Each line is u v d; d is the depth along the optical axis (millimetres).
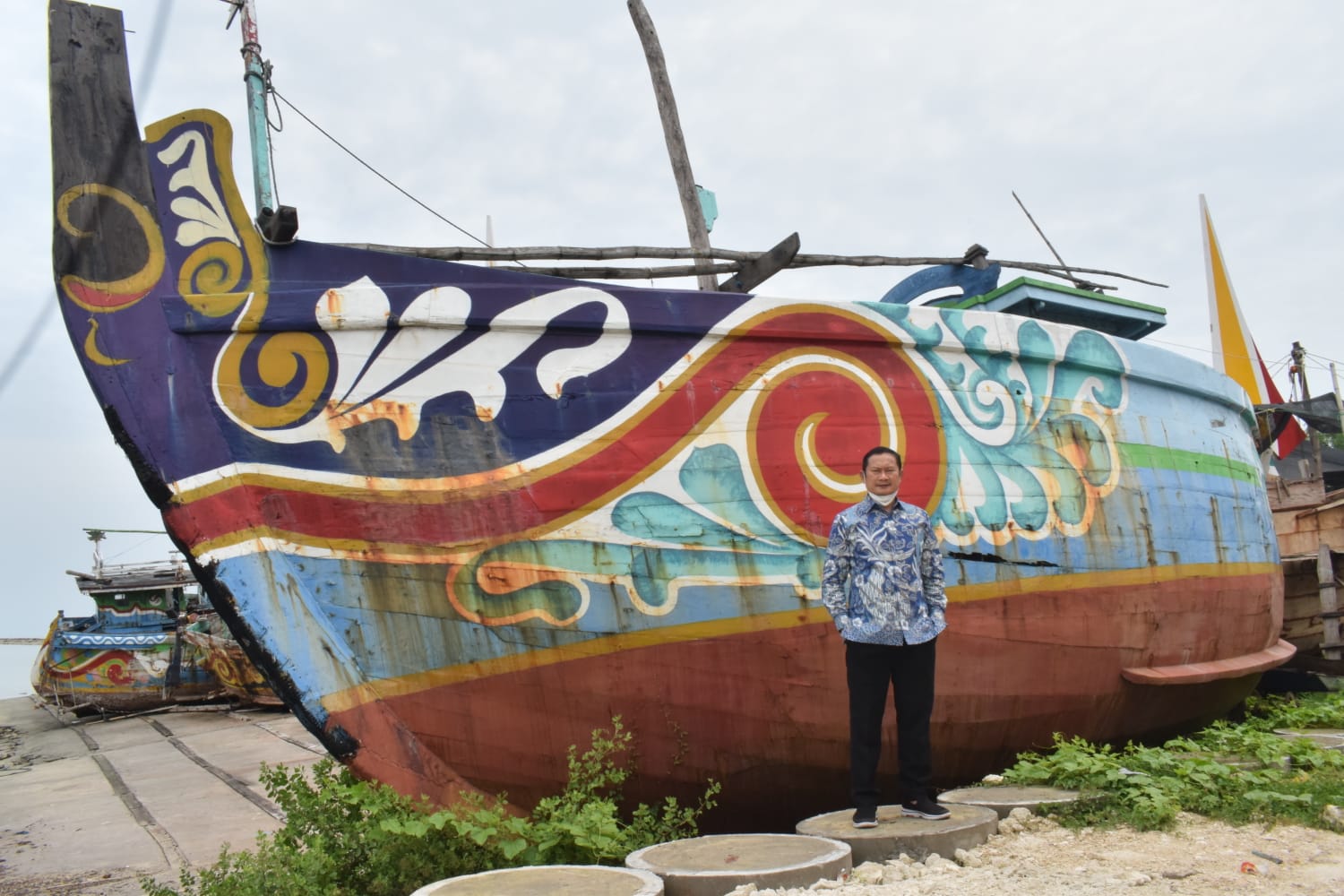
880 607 4168
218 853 6781
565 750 4930
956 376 5910
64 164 4762
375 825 4355
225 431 4699
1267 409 15594
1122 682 6438
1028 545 5910
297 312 4789
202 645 19344
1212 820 4430
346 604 4691
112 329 4711
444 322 4918
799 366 5453
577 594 4887
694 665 5016
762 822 5449
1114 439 6617
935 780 5816
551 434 4980
